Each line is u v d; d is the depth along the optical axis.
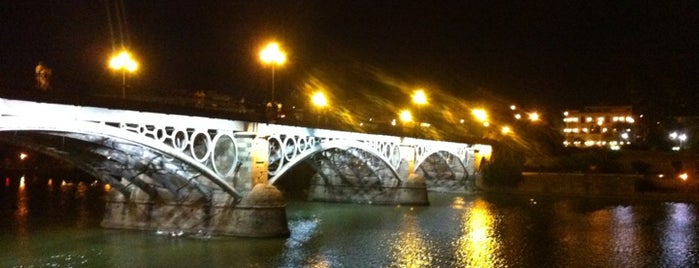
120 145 38.06
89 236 45.47
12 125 29.89
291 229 51.62
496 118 139.12
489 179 102.50
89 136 34.81
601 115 190.38
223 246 42.03
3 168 140.25
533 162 117.00
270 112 47.53
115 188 48.34
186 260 37.69
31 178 129.88
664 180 95.50
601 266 38.66
